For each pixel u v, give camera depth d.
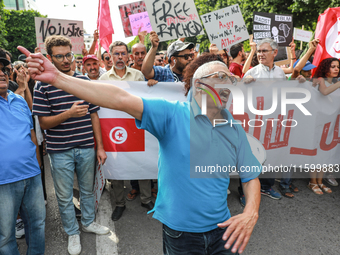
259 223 2.87
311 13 11.91
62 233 2.69
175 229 1.33
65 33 4.36
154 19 2.99
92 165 2.57
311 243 2.55
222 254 1.42
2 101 1.96
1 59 1.86
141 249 2.47
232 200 3.39
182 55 2.95
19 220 2.65
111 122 2.88
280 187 3.54
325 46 4.05
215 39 3.87
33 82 3.77
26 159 1.96
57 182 2.42
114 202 3.36
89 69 3.77
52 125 2.28
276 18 4.29
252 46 4.30
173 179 1.29
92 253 2.41
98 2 4.68
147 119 1.21
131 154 2.95
